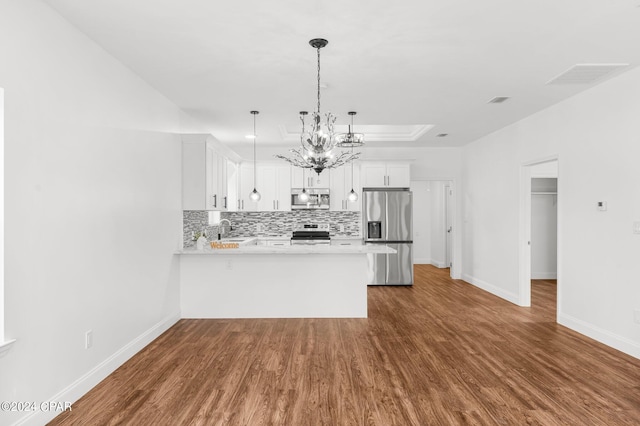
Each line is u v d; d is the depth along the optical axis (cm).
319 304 523
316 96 461
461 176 818
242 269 523
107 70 334
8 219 227
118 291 352
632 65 364
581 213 446
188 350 395
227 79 403
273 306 523
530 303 588
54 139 266
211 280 522
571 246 464
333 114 546
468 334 448
